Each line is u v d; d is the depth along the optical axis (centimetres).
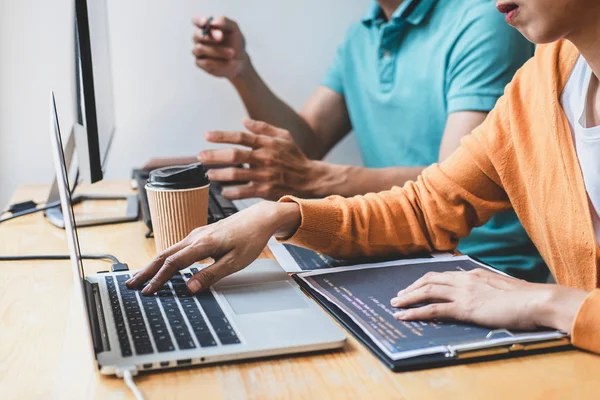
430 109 168
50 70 186
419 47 167
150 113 196
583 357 70
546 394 63
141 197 138
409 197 109
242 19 196
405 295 82
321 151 199
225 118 201
